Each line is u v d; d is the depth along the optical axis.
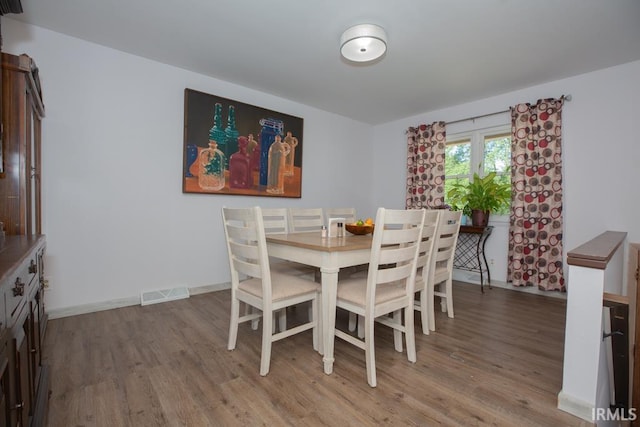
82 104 2.48
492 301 3.01
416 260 1.79
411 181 4.37
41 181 2.29
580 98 3.02
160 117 2.88
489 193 3.38
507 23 2.18
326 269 1.67
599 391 1.36
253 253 1.71
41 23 2.25
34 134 2.08
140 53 2.70
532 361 1.82
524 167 3.30
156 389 1.50
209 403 1.40
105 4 2.03
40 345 1.53
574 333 1.36
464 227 3.45
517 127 3.33
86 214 2.52
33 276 1.30
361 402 1.42
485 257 3.62
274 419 1.30
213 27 2.29
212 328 2.25
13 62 1.69
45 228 2.35
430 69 2.95
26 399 1.02
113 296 2.67
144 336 2.09
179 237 3.02
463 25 2.21
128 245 2.73
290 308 2.79
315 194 4.23
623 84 2.79
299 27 2.27
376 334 2.24
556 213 3.10
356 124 4.75
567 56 2.66
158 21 2.22
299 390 1.51
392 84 3.33
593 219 2.94
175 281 3.00
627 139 2.77
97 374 1.62
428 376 1.65
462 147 4.00
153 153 2.85
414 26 2.23
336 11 2.07
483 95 3.63
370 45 2.28
